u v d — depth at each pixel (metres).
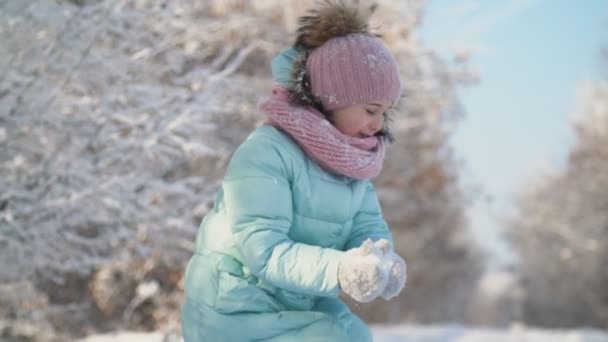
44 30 6.04
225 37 8.02
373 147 2.65
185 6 6.82
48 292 7.63
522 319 32.47
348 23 2.63
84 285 8.21
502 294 35.41
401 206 14.38
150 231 6.85
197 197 7.00
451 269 22.97
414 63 10.30
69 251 6.53
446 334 9.57
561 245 24.77
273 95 2.64
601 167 23.22
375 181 13.32
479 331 10.07
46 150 6.16
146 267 7.90
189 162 8.16
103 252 7.05
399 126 12.27
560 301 28.73
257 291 2.47
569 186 24.84
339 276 2.20
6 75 6.00
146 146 6.22
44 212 6.16
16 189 6.12
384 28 8.78
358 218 2.78
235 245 2.49
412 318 19.05
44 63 6.05
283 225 2.42
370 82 2.51
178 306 8.32
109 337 6.50
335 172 2.59
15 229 6.11
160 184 6.61
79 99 6.11
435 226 16.05
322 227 2.55
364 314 15.80
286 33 8.77
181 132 6.68
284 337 2.43
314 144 2.48
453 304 26.47
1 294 6.56
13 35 6.02
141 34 6.47
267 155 2.47
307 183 2.51
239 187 2.43
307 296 2.58
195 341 2.54
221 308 2.48
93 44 6.03
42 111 6.06
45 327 6.88
